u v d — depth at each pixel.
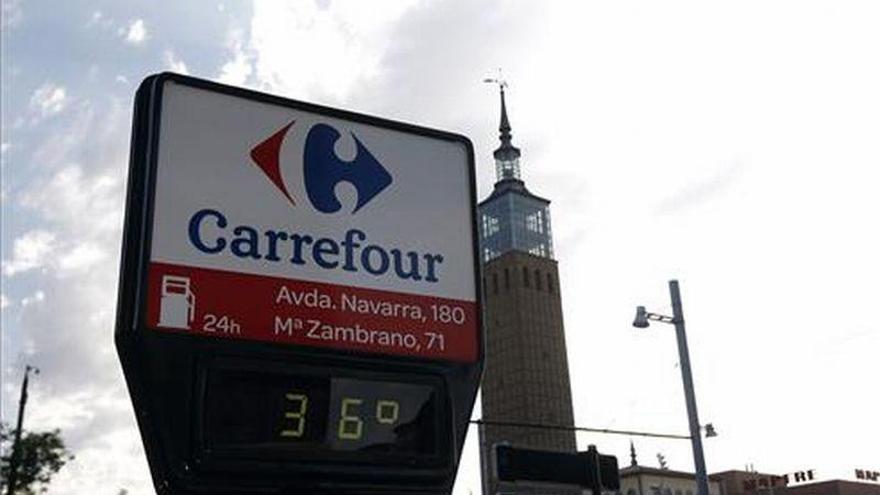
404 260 7.05
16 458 39.66
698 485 24.86
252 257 6.48
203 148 6.57
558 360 147.50
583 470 17.81
